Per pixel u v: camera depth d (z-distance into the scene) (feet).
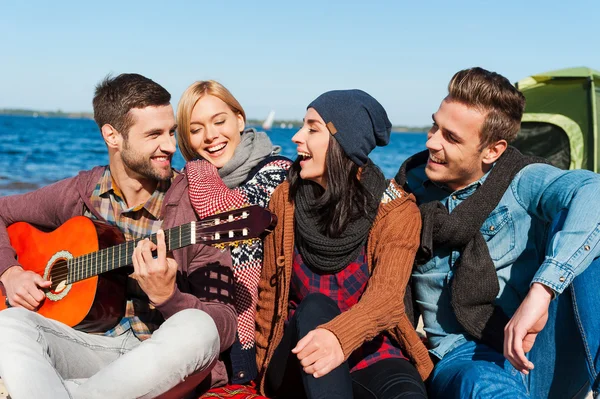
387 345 9.96
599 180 9.15
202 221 9.12
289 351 9.35
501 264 10.06
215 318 9.61
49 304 10.61
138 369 8.41
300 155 10.02
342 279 9.93
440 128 10.01
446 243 10.11
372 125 9.89
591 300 8.95
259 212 8.80
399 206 9.87
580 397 10.12
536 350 9.83
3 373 8.37
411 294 10.96
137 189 10.59
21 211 11.45
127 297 10.39
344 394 8.37
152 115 10.02
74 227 10.75
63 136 174.81
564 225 8.89
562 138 20.95
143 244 9.02
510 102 9.76
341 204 9.62
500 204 10.05
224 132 12.74
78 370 9.70
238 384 10.39
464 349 10.09
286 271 10.08
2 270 11.06
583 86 21.16
